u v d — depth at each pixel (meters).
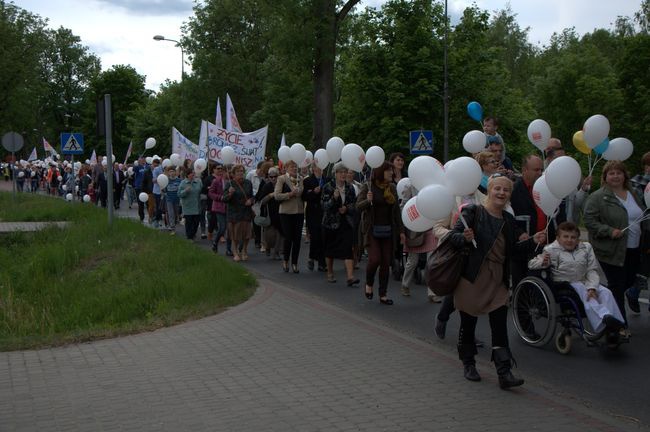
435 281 5.98
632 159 42.31
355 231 11.48
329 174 14.15
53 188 45.72
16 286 12.39
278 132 52.62
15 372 6.51
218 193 15.41
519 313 7.83
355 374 6.36
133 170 32.22
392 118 29.70
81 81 93.62
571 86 45.59
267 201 14.62
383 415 5.27
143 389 5.94
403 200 11.08
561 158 6.82
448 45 30.39
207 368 6.58
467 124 31.30
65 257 13.54
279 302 9.73
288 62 26.70
